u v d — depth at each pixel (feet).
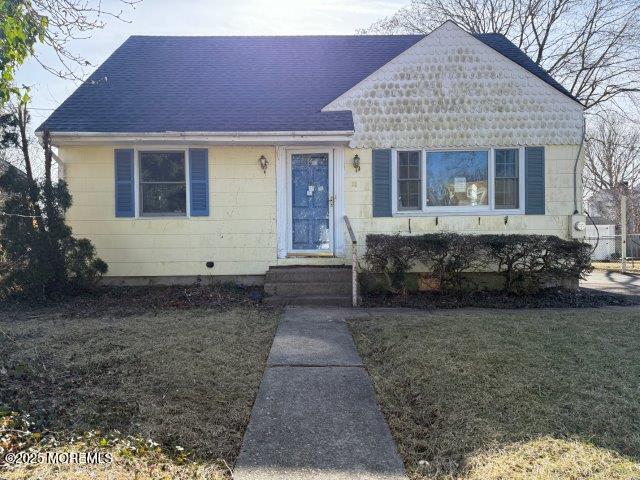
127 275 30.58
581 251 27.89
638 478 9.39
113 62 36.60
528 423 11.65
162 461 10.03
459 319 21.97
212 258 30.86
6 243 25.22
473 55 30.83
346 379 14.70
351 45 40.45
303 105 31.71
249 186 30.89
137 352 16.78
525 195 30.96
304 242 31.68
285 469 9.84
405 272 28.94
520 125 30.94
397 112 30.96
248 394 13.55
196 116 30.09
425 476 9.71
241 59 38.04
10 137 26.17
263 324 21.56
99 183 30.30
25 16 15.46
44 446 10.39
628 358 16.12
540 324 20.84
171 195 31.07
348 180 31.07
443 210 31.19
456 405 12.63
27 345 17.42
